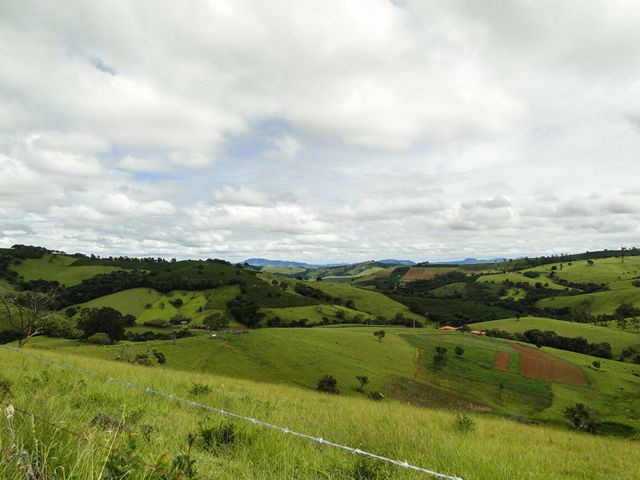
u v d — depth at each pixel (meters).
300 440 7.80
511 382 94.44
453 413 20.47
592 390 92.62
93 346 91.25
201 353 92.69
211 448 6.26
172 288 187.00
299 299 187.62
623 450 15.45
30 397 6.68
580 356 122.94
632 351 130.62
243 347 98.31
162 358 85.31
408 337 128.38
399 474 6.07
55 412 5.57
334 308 183.62
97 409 7.20
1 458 3.48
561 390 91.25
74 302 161.38
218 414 9.55
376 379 88.12
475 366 103.56
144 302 166.75
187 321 149.50
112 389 10.05
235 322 153.75
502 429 16.22
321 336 115.50
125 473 3.30
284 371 87.69
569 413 64.12
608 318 179.88
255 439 7.00
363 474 5.83
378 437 8.68
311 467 5.93
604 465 10.80
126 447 4.14
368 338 119.56
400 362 101.56
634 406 78.00
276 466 5.81
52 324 100.81
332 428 9.42
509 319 179.62
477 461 7.57
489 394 86.81
